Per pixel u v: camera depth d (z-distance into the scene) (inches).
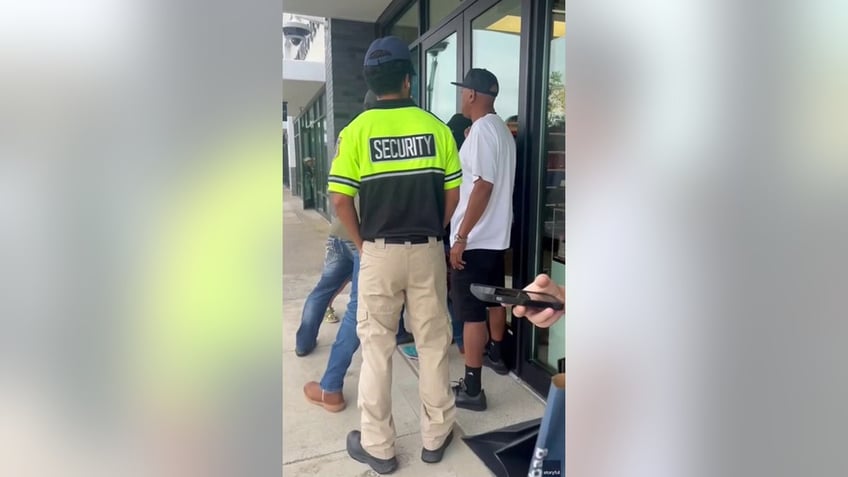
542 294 51.6
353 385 109.2
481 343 96.6
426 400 81.8
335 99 226.2
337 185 76.3
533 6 100.8
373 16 218.4
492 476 78.7
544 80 102.4
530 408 97.7
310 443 88.7
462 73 136.3
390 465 80.2
